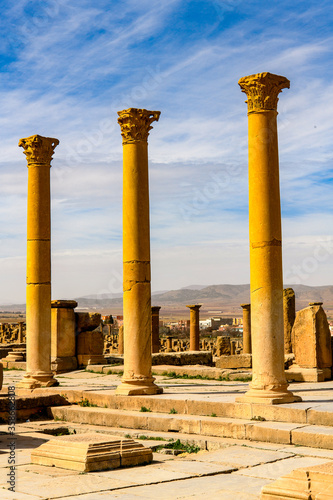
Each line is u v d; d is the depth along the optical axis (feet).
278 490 28.94
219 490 33.04
